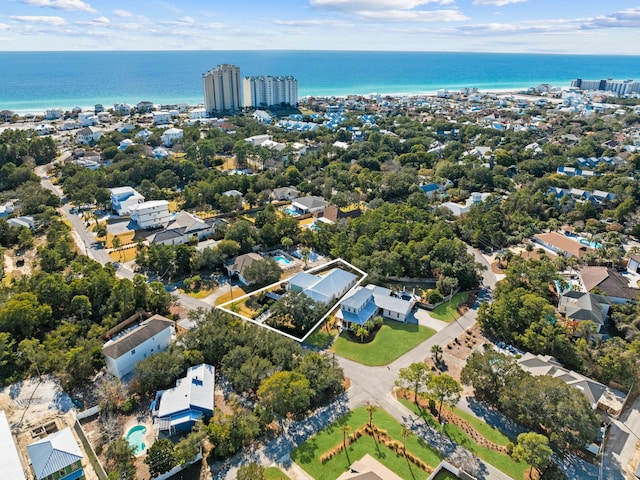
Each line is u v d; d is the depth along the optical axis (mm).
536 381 76812
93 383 84938
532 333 94500
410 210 158375
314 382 80188
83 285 106438
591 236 157750
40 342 93438
